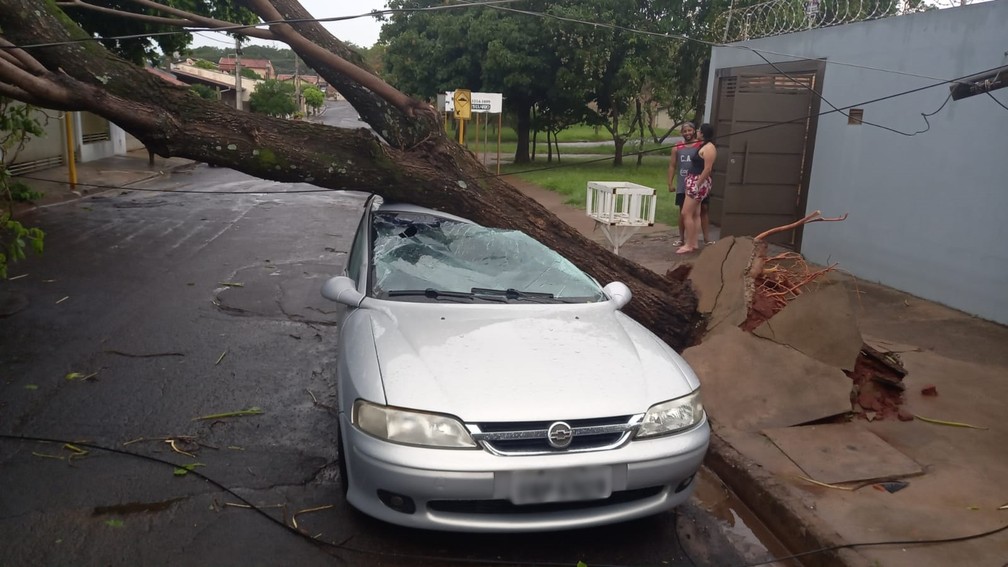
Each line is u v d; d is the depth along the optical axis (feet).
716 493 14.06
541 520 10.71
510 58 78.59
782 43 33.14
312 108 247.70
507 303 14.19
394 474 10.44
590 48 77.66
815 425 15.81
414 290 14.33
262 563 11.04
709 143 32.81
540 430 10.55
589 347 12.51
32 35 16.49
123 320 22.86
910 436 15.44
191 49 52.31
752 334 17.81
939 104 24.47
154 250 33.83
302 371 19.15
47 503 12.39
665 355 12.97
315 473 13.85
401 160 18.88
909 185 25.84
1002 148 22.11
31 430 15.14
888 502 12.80
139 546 11.32
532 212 20.04
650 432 11.12
